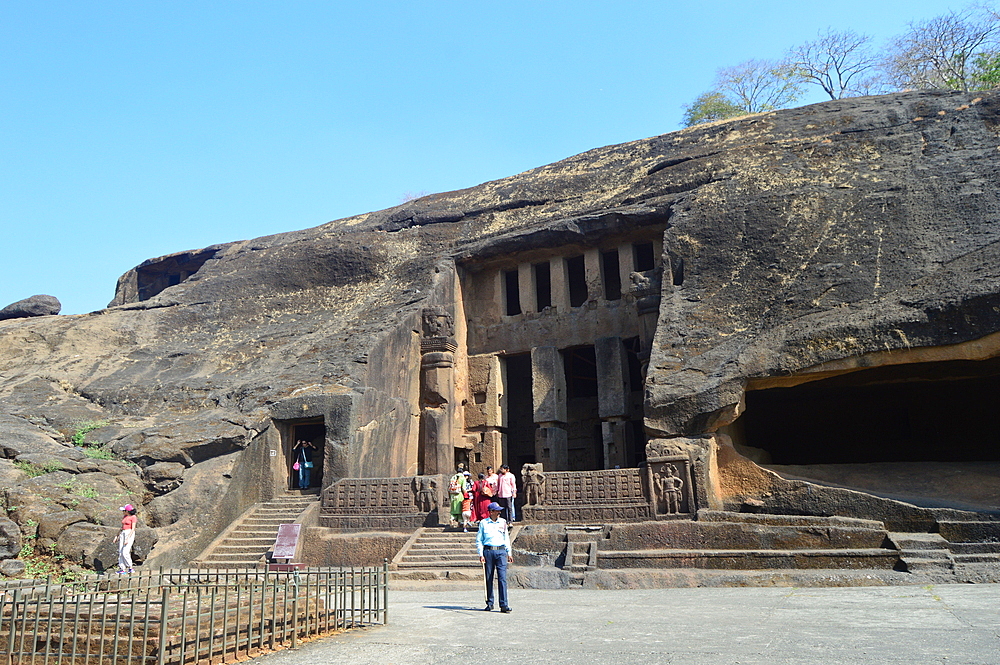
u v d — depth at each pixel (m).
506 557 10.14
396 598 12.59
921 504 14.92
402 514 18.28
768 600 10.35
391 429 22.17
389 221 30.69
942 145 20.98
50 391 23.88
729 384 16.62
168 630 6.84
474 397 26.00
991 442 21.14
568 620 8.99
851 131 23.08
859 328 16.00
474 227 28.42
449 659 6.79
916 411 22.28
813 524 14.51
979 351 15.09
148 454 19.17
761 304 18.45
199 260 38.75
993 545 13.03
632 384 28.05
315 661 6.84
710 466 16.42
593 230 24.72
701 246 20.94
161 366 25.45
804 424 23.80
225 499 18.92
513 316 26.70
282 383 21.81
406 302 25.52
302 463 20.61
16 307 35.53
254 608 7.92
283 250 31.06
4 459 17.83
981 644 6.58
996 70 36.94
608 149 29.80
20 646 6.90
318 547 17.94
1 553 14.86
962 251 16.70
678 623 8.45
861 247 18.38
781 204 20.70
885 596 10.19
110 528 16.19
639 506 16.59
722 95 47.72
